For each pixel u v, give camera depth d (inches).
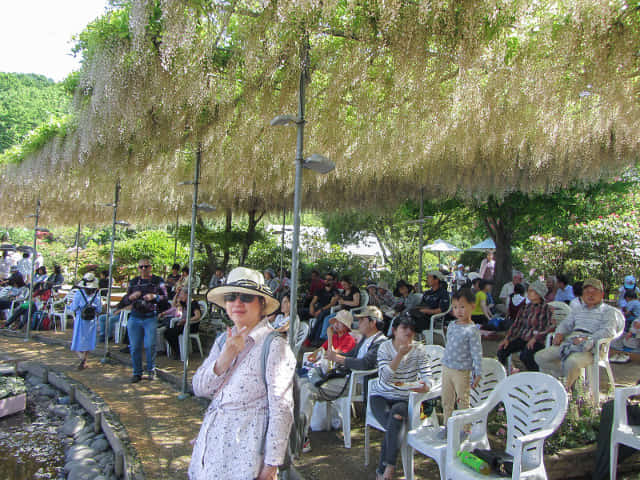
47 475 142.3
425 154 223.1
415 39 120.0
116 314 313.0
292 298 118.5
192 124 183.5
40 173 266.7
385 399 128.3
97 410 175.0
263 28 124.4
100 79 148.2
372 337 154.4
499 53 127.3
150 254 647.8
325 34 130.1
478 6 114.8
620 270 411.8
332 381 150.9
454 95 152.9
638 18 113.8
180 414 173.2
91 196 358.0
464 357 126.2
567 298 284.0
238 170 254.4
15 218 471.8
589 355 157.8
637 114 148.9
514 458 91.7
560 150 214.2
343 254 581.3
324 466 129.4
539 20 125.6
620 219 436.1
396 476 124.4
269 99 168.4
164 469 125.2
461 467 100.0
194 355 267.3
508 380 112.0
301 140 125.4
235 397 68.1
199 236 481.1
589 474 122.0
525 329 192.4
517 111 165.9
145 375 227.6
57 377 223.5
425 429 118.6
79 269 581.3
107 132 177.0
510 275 425.7
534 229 479.2
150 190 336.2
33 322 360.8
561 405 100.1
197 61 138.7
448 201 418.9
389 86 152.4
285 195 358.6
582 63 126.0
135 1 126.8
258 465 65.5
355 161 226.5
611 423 116.9
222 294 77.7
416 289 357.1
